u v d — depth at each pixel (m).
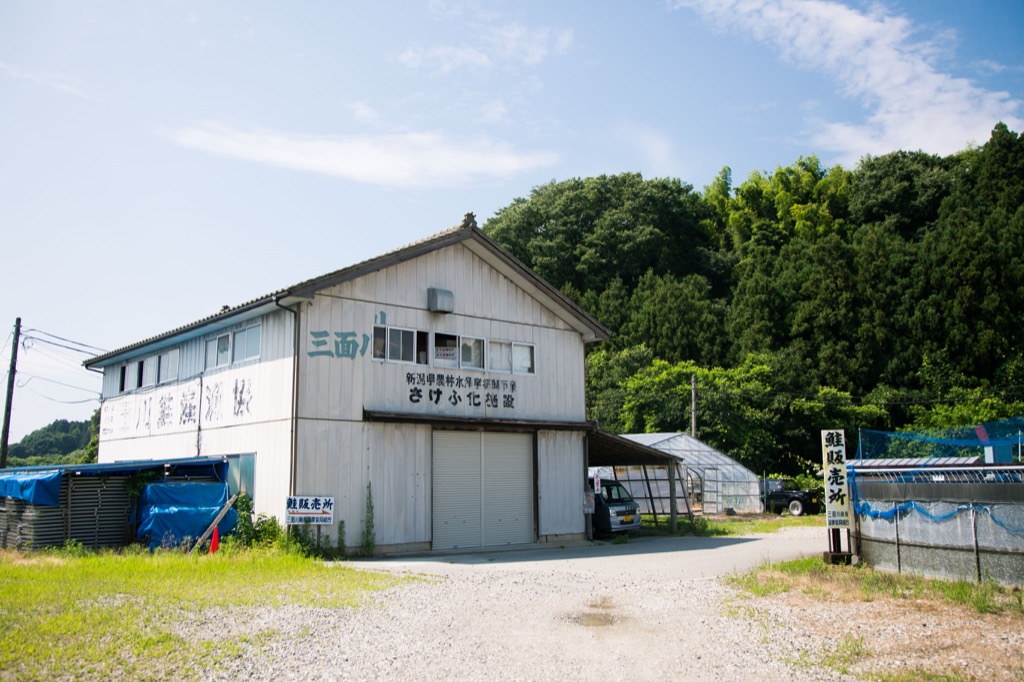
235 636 8.45
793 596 11.27
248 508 17.31
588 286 62.81
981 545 11.80
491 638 8.80
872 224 61.44
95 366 27.91
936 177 68.19
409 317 19.39
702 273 65.56
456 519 19.59
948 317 49.25
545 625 9.51
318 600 10.56
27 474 17.27
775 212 75.94
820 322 52.09
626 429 43.94
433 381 19.61
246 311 18.39
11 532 16.91
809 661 7.89
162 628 8.53
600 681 7.23
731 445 42.53
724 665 7.77
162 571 12.68
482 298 21.03
